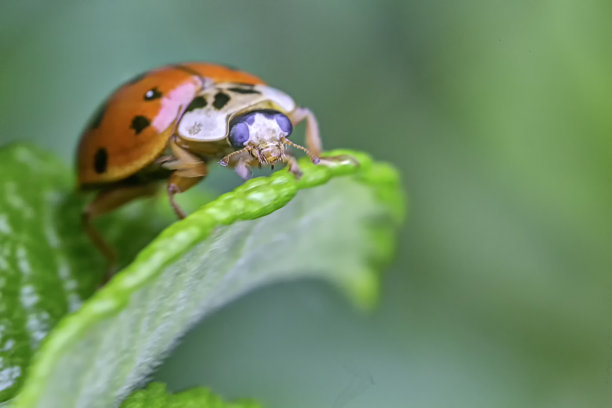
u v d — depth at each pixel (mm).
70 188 56
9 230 53
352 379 62
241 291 53
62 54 65
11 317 51
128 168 56
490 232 65
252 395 60
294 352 61
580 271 63
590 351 63
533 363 64
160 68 57
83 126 65
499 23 64
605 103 61
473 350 64
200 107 55
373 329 63
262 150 55
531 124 63
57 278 53
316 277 57
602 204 62
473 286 65
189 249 45
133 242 56
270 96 56
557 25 62
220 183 65
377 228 55
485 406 63
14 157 56
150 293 45
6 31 64
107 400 46
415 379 63
